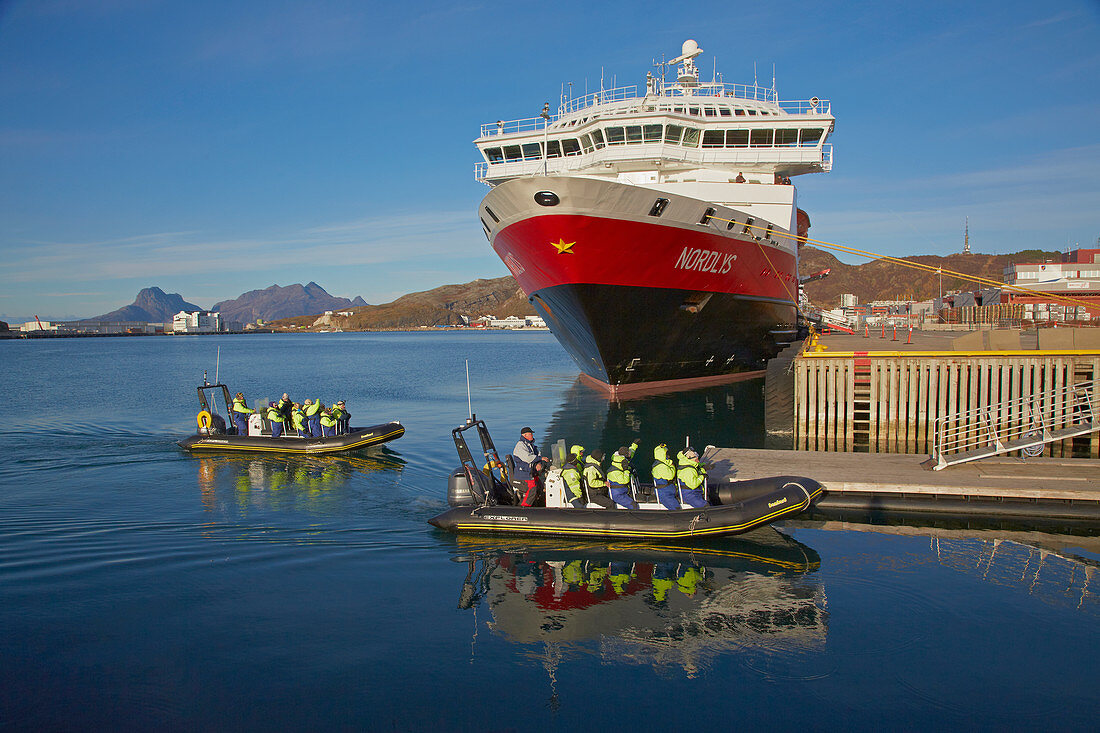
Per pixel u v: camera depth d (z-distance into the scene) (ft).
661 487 33.71
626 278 66.08
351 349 314.76
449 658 22.53
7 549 31.81
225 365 188.55
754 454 46.80
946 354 56.13
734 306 80.43
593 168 84.17
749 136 82.64
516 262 71.05
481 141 88.99
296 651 22.82
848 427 58.65
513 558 31.42
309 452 52.39
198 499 40.34
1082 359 53.78
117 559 30.89
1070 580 28.63
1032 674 21.35
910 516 37.01
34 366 183.83
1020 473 39.73
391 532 34.78
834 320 169.89
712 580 28.99
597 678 21.36
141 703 19.76
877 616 25.48
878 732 18.57
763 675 21.47
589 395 101.71
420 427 71.26
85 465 49.49
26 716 19.08
